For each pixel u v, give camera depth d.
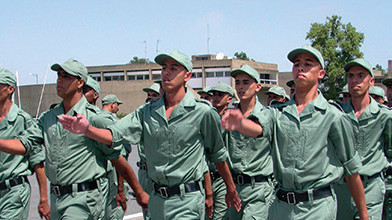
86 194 4.54
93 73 65.12
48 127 4.65
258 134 3.87
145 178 6.95
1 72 5.19
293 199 3.90
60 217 4.56
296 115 3.91
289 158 3.90
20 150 4.67
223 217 6.16
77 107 4.61
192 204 4.22
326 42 40.22
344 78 40.78
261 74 60.59
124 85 62.09
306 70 3.88
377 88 7.33
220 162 4.56
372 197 5.54
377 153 5.59
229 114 3.38
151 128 4.26
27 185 5.26
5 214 5.05
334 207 3.93
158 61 4.23
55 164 4.53
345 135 3.90
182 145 4.21
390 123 5.51
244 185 5.71
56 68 4.57
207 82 57.84
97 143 4.57
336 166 3.96
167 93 4.27
